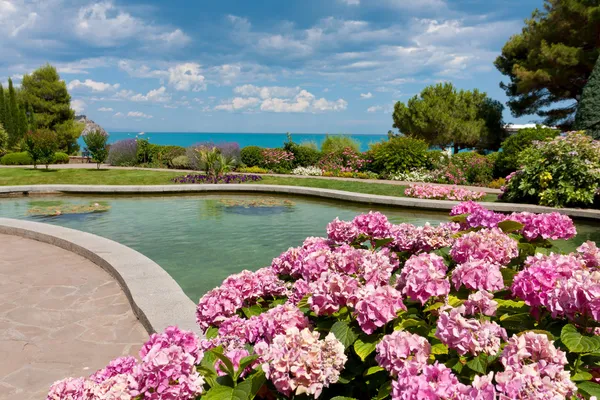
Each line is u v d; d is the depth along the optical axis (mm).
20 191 11188
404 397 1157
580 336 1400
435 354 1519
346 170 15875
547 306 1522
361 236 3086
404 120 22109
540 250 2807
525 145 12219
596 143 8812
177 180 13453
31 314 3582
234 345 1670
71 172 15836
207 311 1987
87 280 4395
